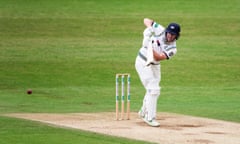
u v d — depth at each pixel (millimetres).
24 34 144250
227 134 61188
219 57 129750
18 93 100375
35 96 97312
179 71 119000
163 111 80250
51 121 66938
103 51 132250
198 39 142500
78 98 95812
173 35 63625
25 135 58438
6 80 111062
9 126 62938
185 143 56594
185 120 69062
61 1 171625
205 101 93562
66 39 141250
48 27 149875
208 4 170750
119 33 147000
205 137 59438
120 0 173625
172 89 105312
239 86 109688
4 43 136625
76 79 113250
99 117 70250
